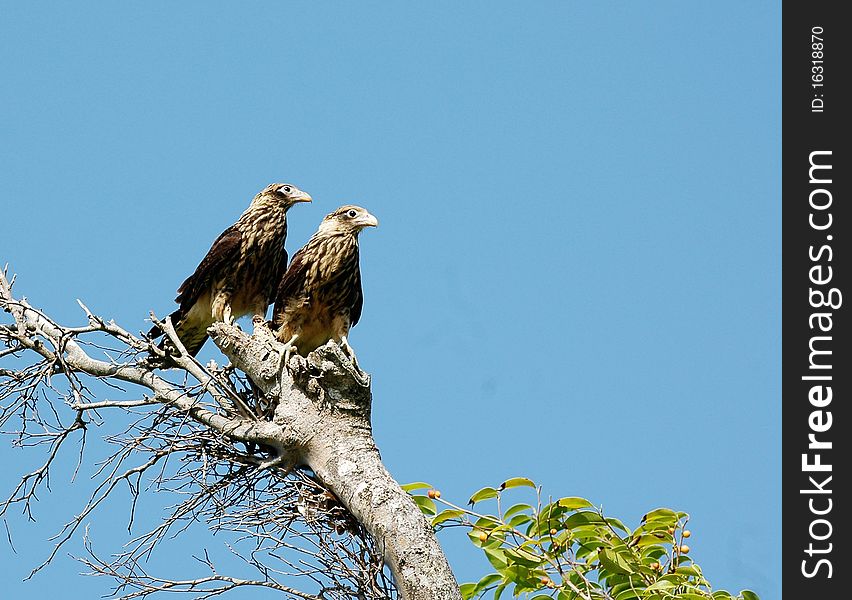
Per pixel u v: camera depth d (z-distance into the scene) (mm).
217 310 16312
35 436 13469
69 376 13695
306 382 12758
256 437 12672
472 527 12375
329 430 12477
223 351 13469
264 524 12117
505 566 12156
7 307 14438
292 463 12617
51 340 13891
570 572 12031
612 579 12227
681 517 12281
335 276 15812
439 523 12453
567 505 12203
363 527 11859
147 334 15508
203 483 12664
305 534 11898
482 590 12414
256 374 13117
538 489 12305
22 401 13570
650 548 12383
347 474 12102
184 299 16438
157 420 13141
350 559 11688
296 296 15844
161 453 12961
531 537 12375
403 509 11758
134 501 12969
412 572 11352
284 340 15992
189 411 13094
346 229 15906
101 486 12812
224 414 13117
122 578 12016
